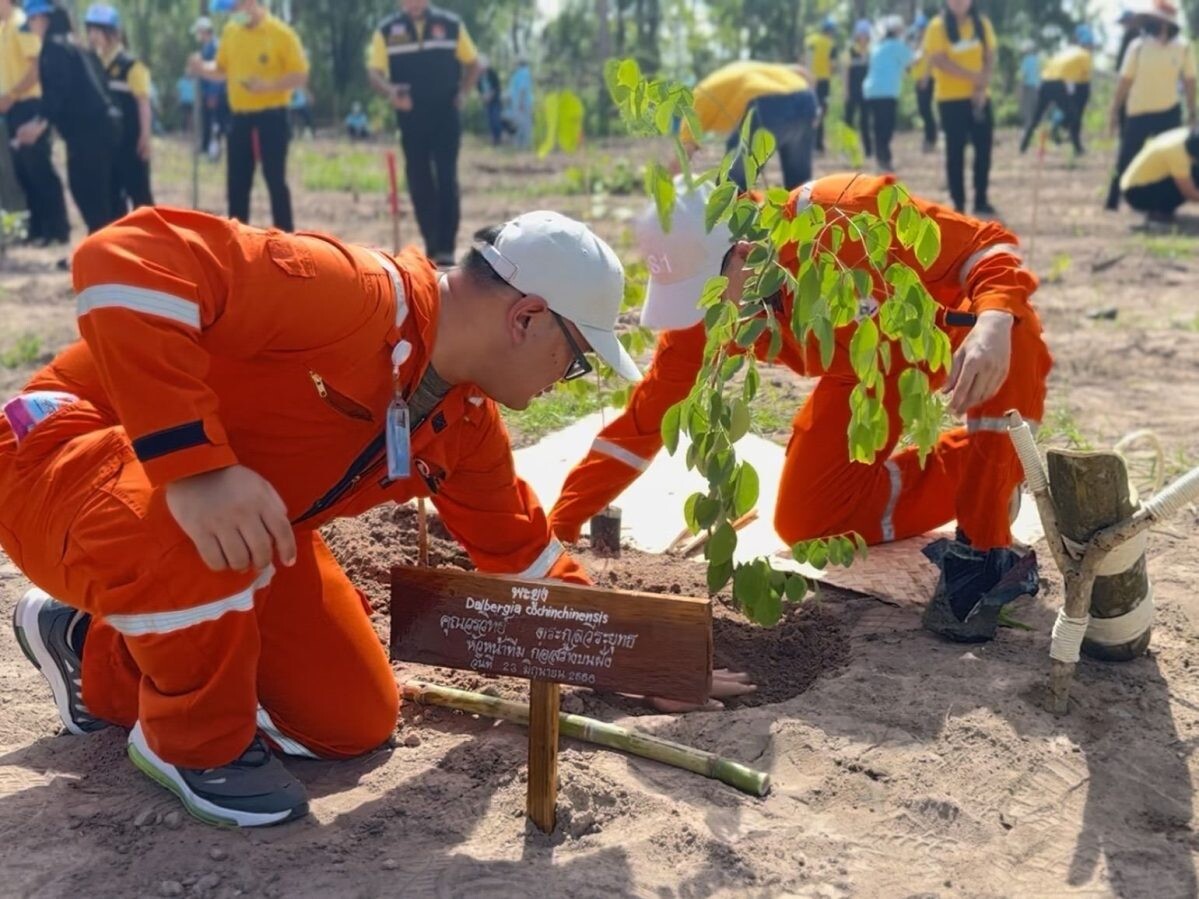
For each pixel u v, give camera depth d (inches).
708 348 111.8
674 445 113.8
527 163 844.6
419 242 492.7
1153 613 140.0
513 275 103.4
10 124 478.9
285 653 116.5
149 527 100.3
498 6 1286.9
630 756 119.6
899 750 120.6
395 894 99.7
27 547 107.0
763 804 113.1
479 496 123.3
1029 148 936.9
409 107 377.1
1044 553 166.2
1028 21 1467.8
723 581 114.7
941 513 167.9
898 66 651.5
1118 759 119.8
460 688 134.9
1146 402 248.1
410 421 108.6
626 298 167.9
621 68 111.0
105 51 432.8
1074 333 315.0
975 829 110.3
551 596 104.6
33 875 102.1
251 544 95.7
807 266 109.7
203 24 904.9
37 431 106.4
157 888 100.7
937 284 140.7
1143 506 120.5
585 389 171.5
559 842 106.5
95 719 124.4
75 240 517.7
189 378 93.0
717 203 112.0
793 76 288.4
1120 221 516.1
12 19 469.7
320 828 108.5
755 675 142.7
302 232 101.8
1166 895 102.5
